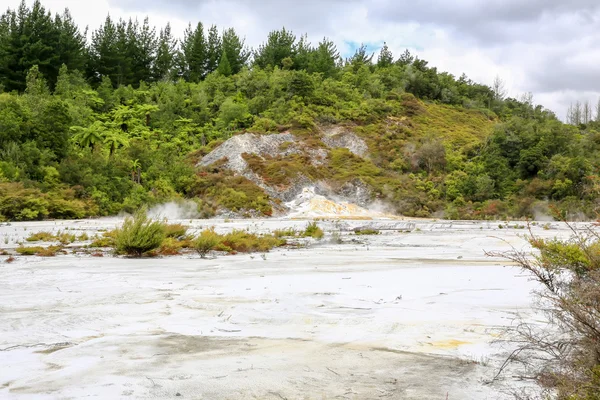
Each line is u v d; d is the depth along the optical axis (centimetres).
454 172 6228
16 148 4450
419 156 6562
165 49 10412
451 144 7369
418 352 541
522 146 6397
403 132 7306
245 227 3253
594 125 10700
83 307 778
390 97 9000
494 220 4900
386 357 524
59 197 4250
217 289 952
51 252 1694
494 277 1090
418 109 8762
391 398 413
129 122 7331
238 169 5488
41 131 4794
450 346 562
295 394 421
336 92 8500
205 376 463
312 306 780
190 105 8381
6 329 638
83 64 8981
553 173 5828
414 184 5884
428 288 951
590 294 443
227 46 11144
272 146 6069
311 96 7875
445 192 5900
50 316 711
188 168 5447
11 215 3894
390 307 770
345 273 1201
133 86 9656
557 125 6994
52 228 2991
